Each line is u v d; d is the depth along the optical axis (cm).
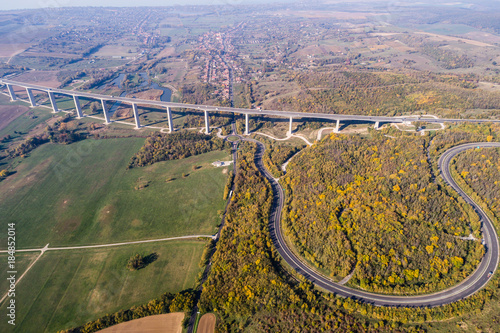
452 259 13088
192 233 17138
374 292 12575
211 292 13088
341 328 11275
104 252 16000
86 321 12725
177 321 12381
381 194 16562
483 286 12338
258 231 16088
